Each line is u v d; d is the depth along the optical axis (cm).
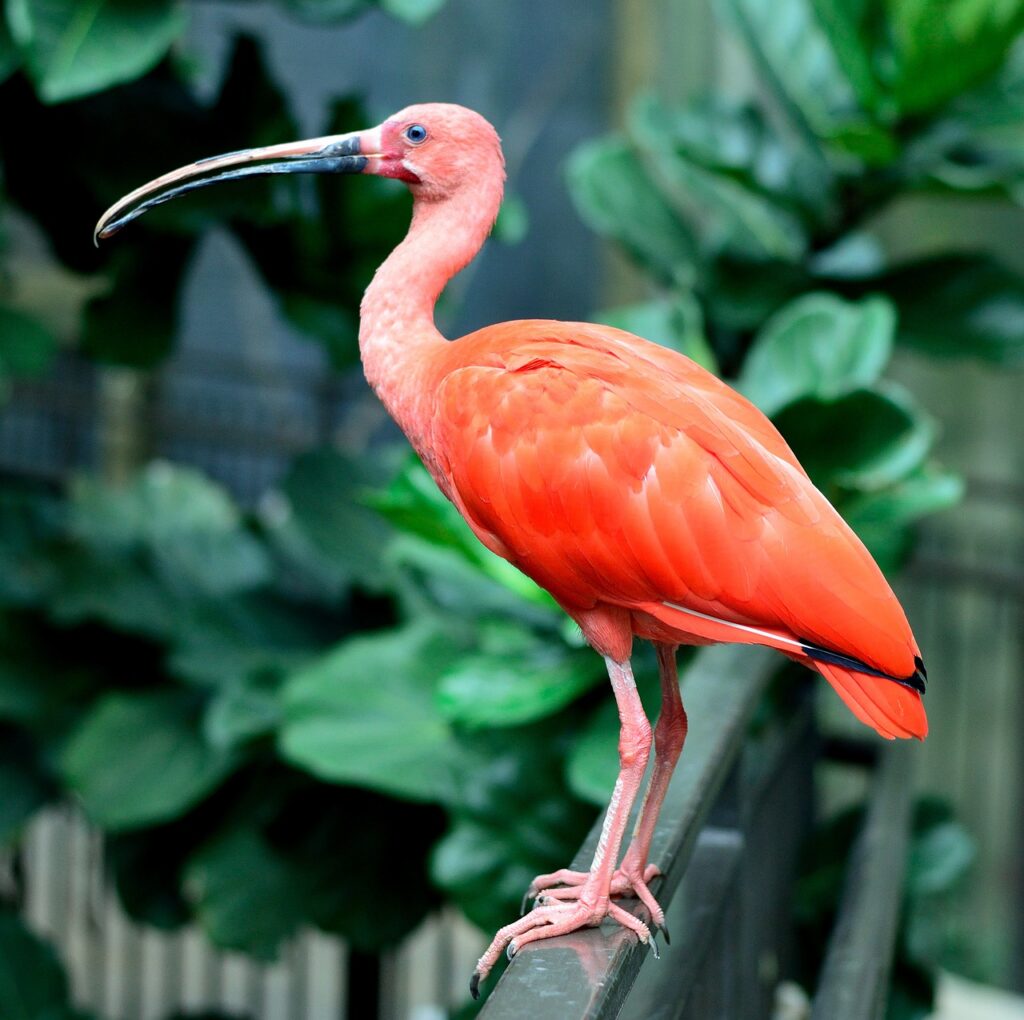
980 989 1249
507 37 1720
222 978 1266
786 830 663
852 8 782
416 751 696
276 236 859
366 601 916
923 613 1469
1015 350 795
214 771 818
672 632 392
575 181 862
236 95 840
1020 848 1387
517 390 382
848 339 687
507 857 664
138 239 845
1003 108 809
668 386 378
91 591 883
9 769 897
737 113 893
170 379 1614
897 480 630
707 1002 445
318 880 817
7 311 888
